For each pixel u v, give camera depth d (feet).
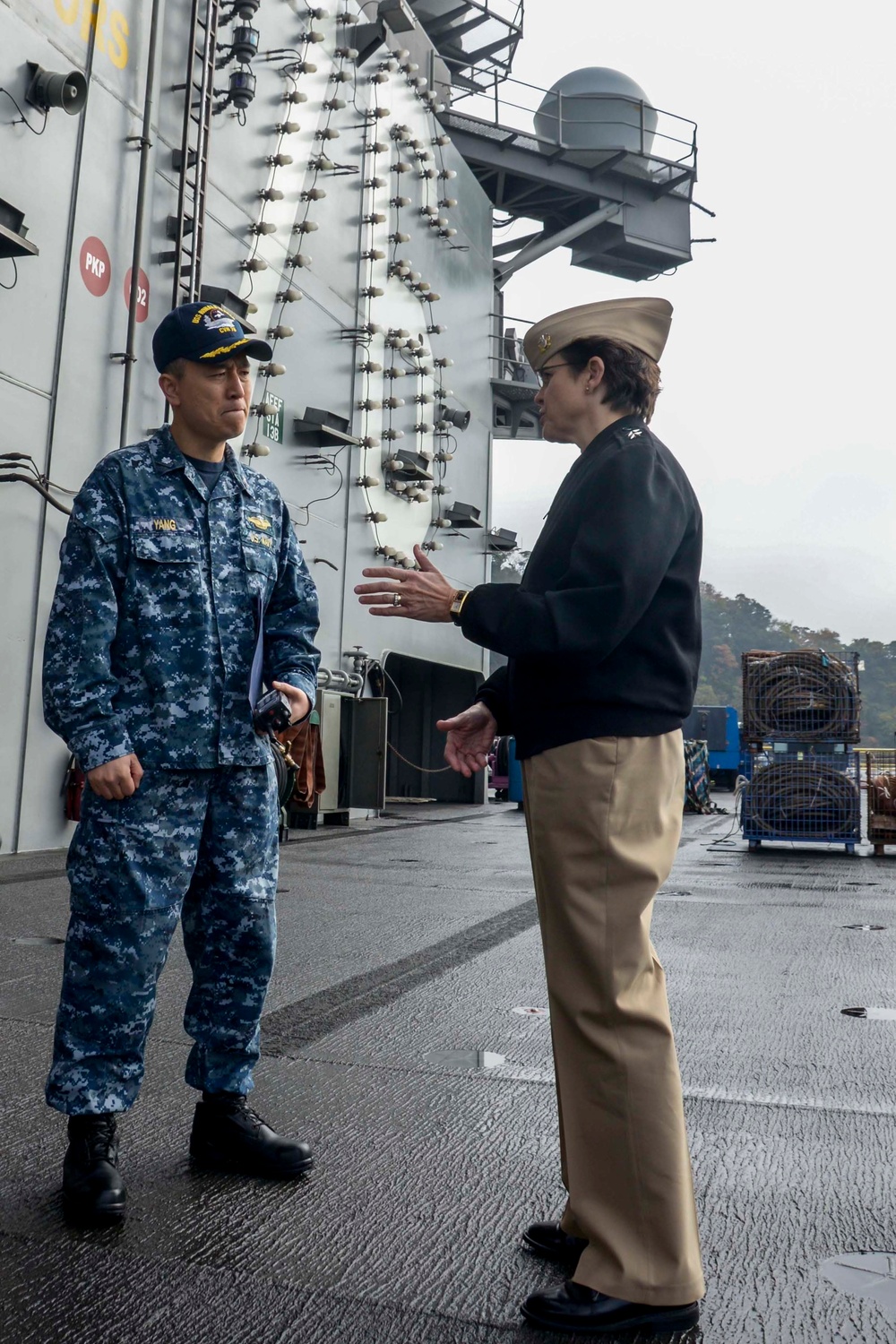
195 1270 6.57
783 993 14.60
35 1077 10.06
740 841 40.40
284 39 39.58
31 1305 6.09
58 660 7.50
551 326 6.94
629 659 6.31
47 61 27.22
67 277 28.02
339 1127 9.12
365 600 6.62
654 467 6.36
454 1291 6.40
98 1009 7.45
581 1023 6.18
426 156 51.42
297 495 40.78
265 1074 10.52
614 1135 6.09
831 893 25.12
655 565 6.12
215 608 7.86
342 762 42.83
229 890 8.03
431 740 60.95
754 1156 8.68
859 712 35.29
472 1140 8.89
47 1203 7.44
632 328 6.84
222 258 35.86
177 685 7.70
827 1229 7.35
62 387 27.91
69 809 28.09
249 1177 8.02
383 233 47.67
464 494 56.59
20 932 16.96
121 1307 6.10
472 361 58.59
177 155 32.55
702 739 97.14
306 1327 5.95
